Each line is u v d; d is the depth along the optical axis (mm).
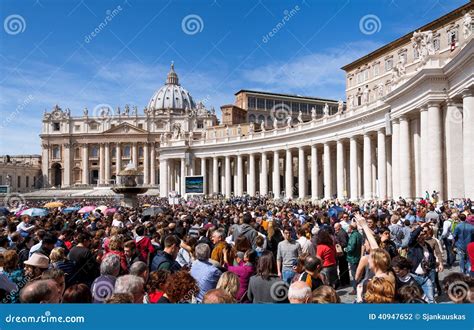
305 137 64500
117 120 150125
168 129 146750
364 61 73000
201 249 8195
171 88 182750
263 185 74812
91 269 8875
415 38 38906
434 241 11422
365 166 50062
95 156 149500
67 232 11883
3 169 128375
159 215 18406
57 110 151250
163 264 8609
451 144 33562
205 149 88188
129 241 9586
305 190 66062
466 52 28922
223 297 6188
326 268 10594
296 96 114250
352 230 12867
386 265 6680
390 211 25672
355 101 75562
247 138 79062
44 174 149875
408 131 40219
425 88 34875
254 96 111250
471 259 10383
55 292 6059
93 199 87000
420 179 39344
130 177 43000
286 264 10219
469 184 30172
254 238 12141
